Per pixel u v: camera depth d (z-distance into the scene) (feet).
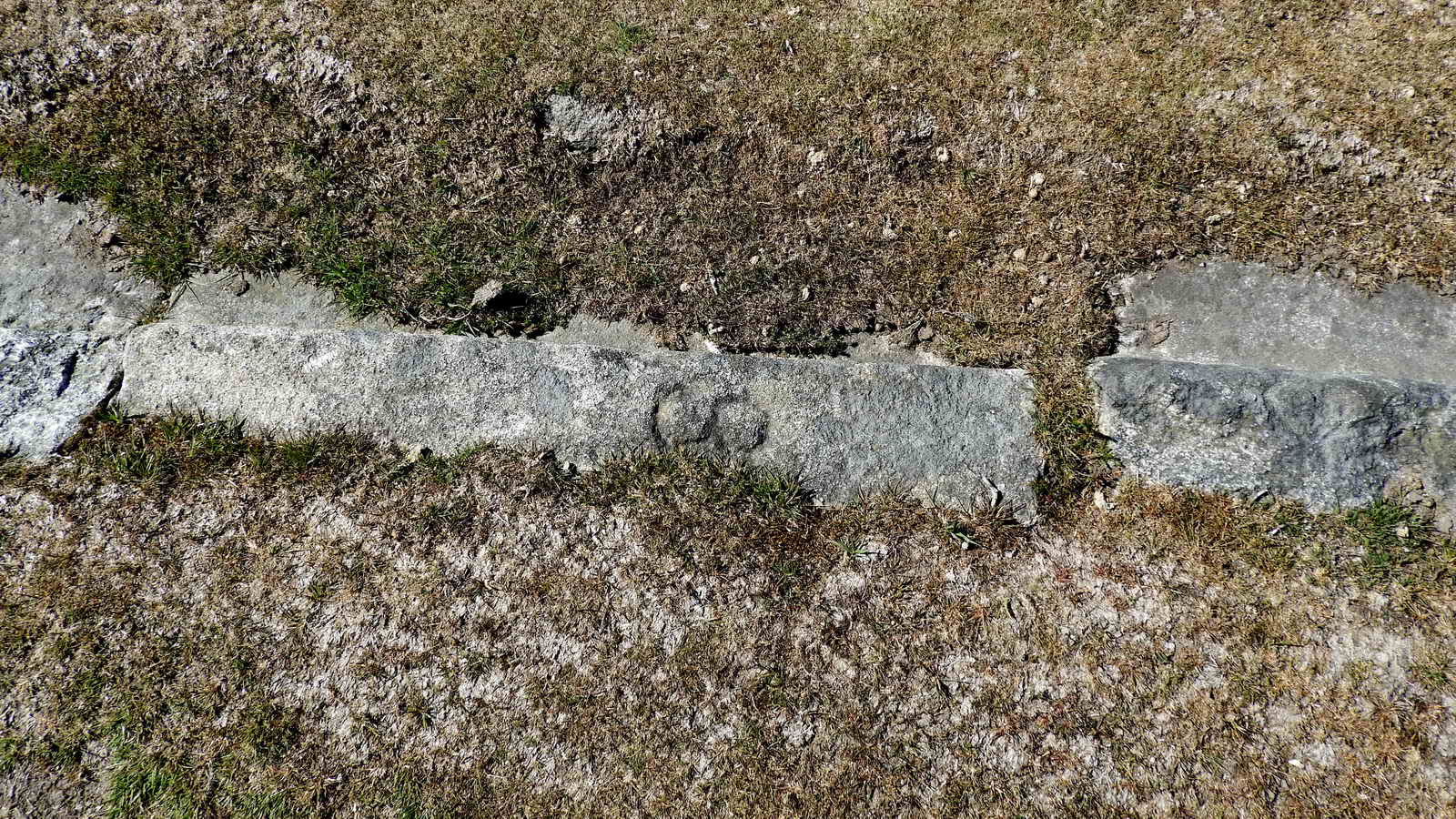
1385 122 5.94
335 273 5.82
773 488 5.39
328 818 4.95
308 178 5.92
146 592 5.22
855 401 5.49
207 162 5.93
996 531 5.36
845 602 5.26
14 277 5.80
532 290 5.84
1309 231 5.86
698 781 5.02
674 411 5.46
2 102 5.95
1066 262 5.85
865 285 5.87
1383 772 5.02
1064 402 5.54
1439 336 5.74
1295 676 5.16
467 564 5.29
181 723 5.05
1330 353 5.74
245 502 5.35
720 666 5.16
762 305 5.85
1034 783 5.03
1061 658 5.19
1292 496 5.37
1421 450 5.39
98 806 4.94
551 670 5.15
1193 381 5.47
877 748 5.06
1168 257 5.88
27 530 5.27
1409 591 5.24
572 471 5.42
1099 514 5.40
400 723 5.06
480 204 5.94
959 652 5.20
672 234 5.93
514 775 5.01
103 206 5.89
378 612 5.21
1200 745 5.07
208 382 5.49
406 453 5.43
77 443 5.40
